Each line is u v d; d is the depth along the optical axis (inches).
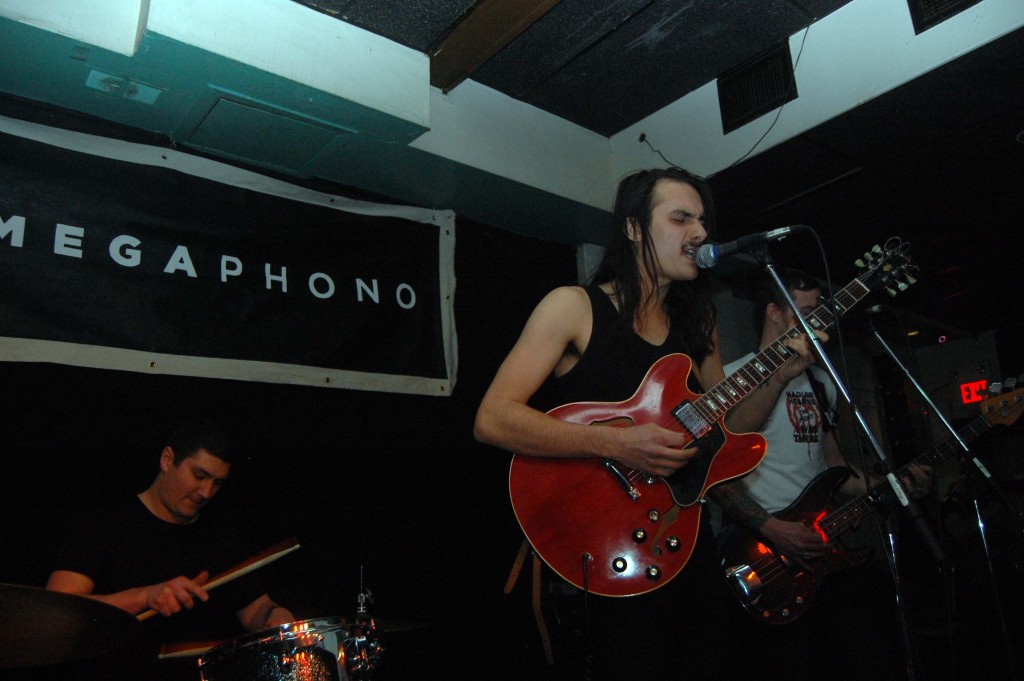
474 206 132.0
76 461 92.0
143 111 97.3
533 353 65.0
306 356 109.0
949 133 116.1
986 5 97.6
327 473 111.2
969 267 167.5
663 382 66.3
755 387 69.6
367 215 122.4
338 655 69.9
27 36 80.6
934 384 221.0
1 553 85.7
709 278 75.1
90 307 92.2
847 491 97.4
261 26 88.8
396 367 118.9
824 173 126.8
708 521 64.8
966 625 125.0
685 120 129.9
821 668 88.0
